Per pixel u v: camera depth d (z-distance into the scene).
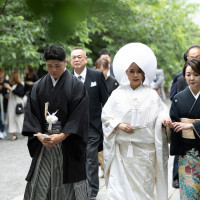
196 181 2.96
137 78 3.02
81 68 4.05
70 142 2.66
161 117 2.99
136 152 3.01
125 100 3.06
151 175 3.04
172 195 4.02
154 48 10.91
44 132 2.71
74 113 2.63
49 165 2.68
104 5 1.02
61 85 2.65
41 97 2.68
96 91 4.05
